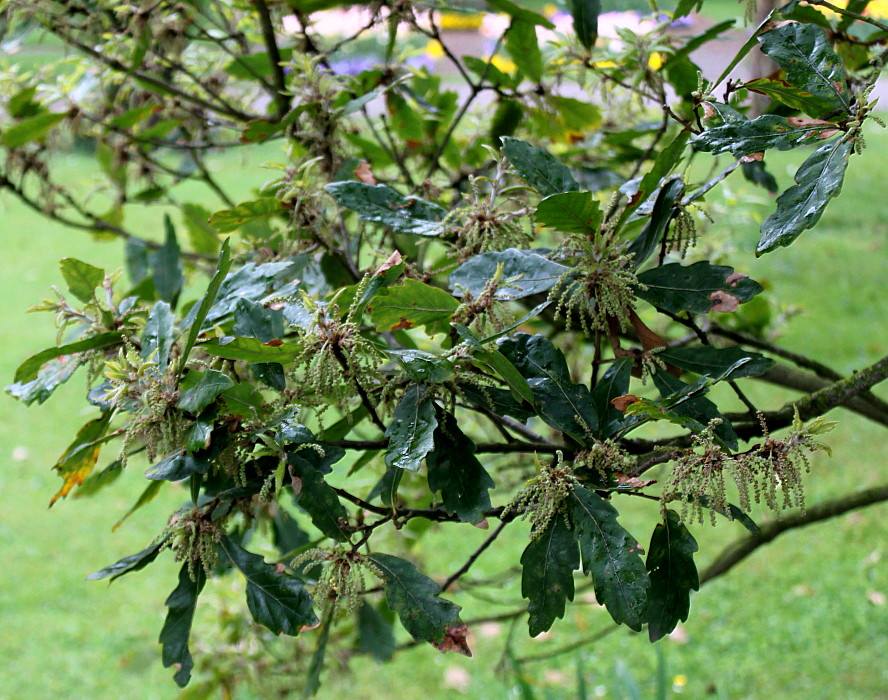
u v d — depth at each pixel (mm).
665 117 1444
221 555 1122
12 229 7715
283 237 1327
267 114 1730
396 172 1935
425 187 1436
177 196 6914
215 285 1064
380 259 1231
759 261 5910
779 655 3195
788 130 1068
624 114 1648
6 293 6348
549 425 1114
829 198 1023
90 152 7184
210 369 1079
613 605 1043
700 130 1115
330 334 1069
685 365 1151
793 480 1036
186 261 1835
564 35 1520
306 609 1084
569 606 3576
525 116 1614
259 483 1125
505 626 3451
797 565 3650
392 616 1501
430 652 3379
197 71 1830
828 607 3393
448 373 1072
